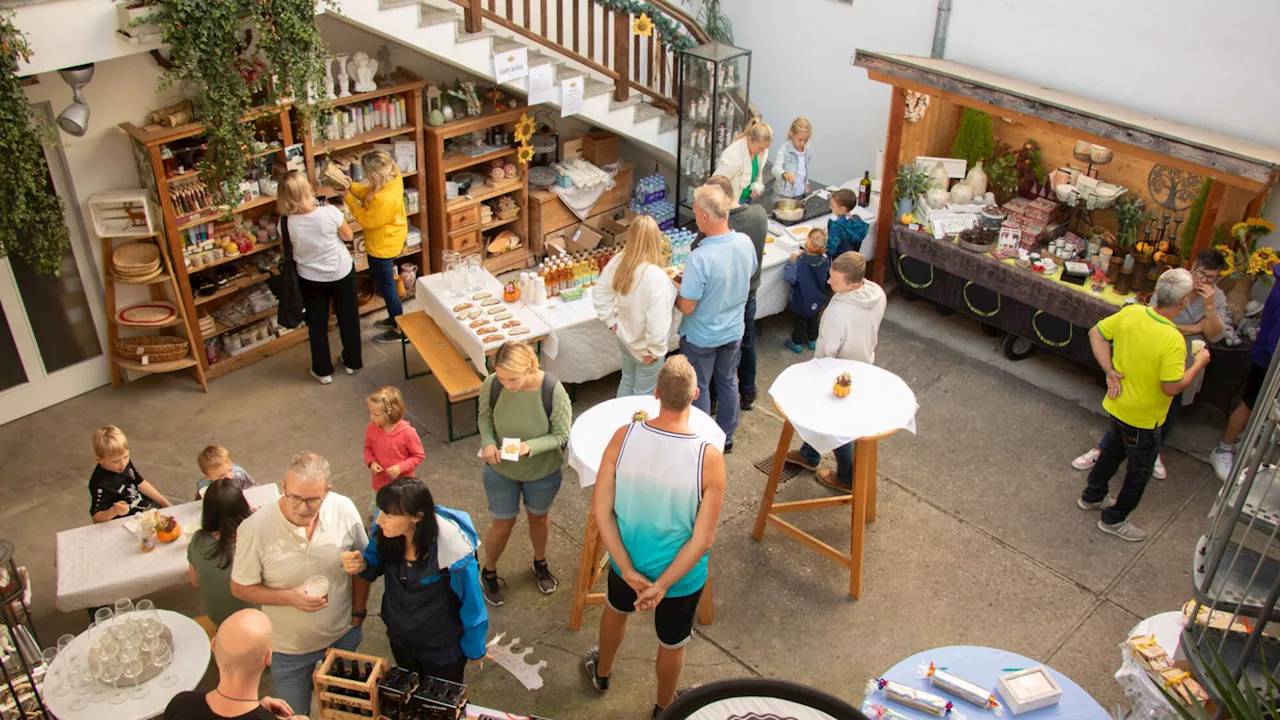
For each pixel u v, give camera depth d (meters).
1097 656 5.39
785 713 2.89
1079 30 7.65
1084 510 6.46
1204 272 6.43
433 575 4.09
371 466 5.61
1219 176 6.52
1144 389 5.68
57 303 7.10
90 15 5.76
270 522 4.05
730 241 6.11
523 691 5.11
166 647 4.22
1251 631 3.85
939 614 5.65
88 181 6.86
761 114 10.48
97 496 5.25
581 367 7.16
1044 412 7.44
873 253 8.84
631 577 4.23
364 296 8.50
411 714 3.76
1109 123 6.93
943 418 7.36
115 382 7.52
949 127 8.73
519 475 5.23
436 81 8.77
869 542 6.18
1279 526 3.71
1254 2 6.70
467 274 7.42
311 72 6.70
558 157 9.50
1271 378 3.91
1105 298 7.37
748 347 7.19
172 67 6.35
